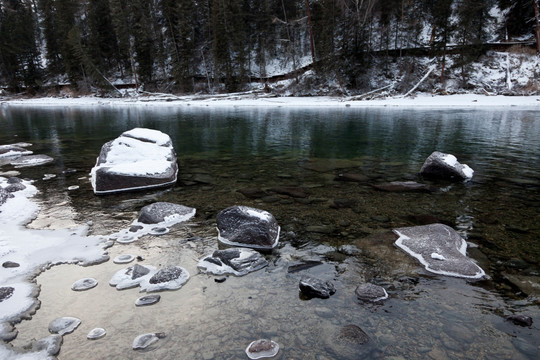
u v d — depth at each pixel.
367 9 38.34
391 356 2.27
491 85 32.69
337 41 36.94
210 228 4.61
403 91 34.28
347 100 33.31
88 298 2.96
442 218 4.90
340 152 10.49
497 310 2.78
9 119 23.23
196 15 49.47
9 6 63.62
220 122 19.48
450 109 24.61
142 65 46.12
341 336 2.44
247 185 6.83
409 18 38.41
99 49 48.56
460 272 3.31
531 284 3.15
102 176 6.29
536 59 32.97
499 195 6.03
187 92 45.12
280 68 45.41
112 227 4.68
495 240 4.14
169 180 6.90
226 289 3.10
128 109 31.75
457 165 7.29
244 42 43.44
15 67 53.12
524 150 10.27
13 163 9.09
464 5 33.19
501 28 38.56
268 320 2.66
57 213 5.22
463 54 32.84
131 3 46.69
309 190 6.42
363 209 5.32
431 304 2.86
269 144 12.16
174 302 2.90
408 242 3.95
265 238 3.98
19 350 2.32
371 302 2.88
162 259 3.71
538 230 4.45
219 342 2.41
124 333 2.51
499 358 2.25
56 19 52.34
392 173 7.76
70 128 17.64
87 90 49.75
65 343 2.40
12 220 4.86
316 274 3.38
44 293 3.04
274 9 46.25
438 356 2.26
